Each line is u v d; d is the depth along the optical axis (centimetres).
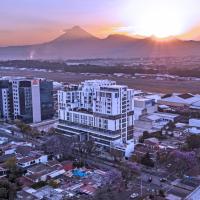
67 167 10700
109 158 12106
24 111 17375
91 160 11888
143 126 16838
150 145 13162
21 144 13275
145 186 9569
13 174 9919
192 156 10931
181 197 8888
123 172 10088
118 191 9112
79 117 14038
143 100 19112
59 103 14875
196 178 10169
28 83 17338
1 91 18225
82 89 14612
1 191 8288
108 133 12950
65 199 8462
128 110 13488
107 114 12850
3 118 18412
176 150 11756
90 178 9962
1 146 12888
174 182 9900
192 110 19525
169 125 16412
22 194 8738
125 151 12106
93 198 8569
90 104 14188
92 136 13475
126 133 13512
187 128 16000
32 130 14988
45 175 9850
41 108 18050
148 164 11094
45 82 18112
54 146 12181
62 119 14788
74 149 12638
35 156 11356
